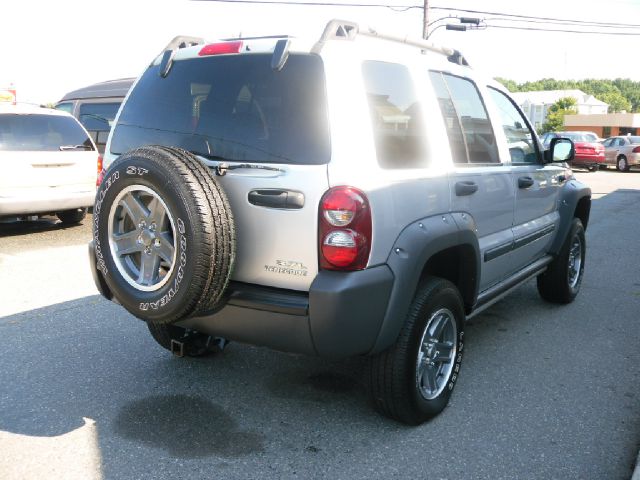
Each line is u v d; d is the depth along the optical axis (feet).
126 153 10.50
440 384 12.49
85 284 21.77
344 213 9.80
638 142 89.71
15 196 28.81
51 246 28.48
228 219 10.01
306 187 9.95
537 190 17.15
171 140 11.66
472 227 12.77
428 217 11.60
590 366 15.17
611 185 67.51
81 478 10.14
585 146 87.30
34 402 12.75
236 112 11.03
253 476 10.26
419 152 11.77
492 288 15.17
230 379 13.97
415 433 11.74
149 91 12.39
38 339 16.31
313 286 9.89
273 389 13.50
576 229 19.80
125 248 10.66
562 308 20.07
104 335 16.65
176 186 9.70
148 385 13.61
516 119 16.93
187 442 11.28
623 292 22.16
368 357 11.37
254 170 10.37
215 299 10.26
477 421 12.26
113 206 10.55
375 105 10.87
